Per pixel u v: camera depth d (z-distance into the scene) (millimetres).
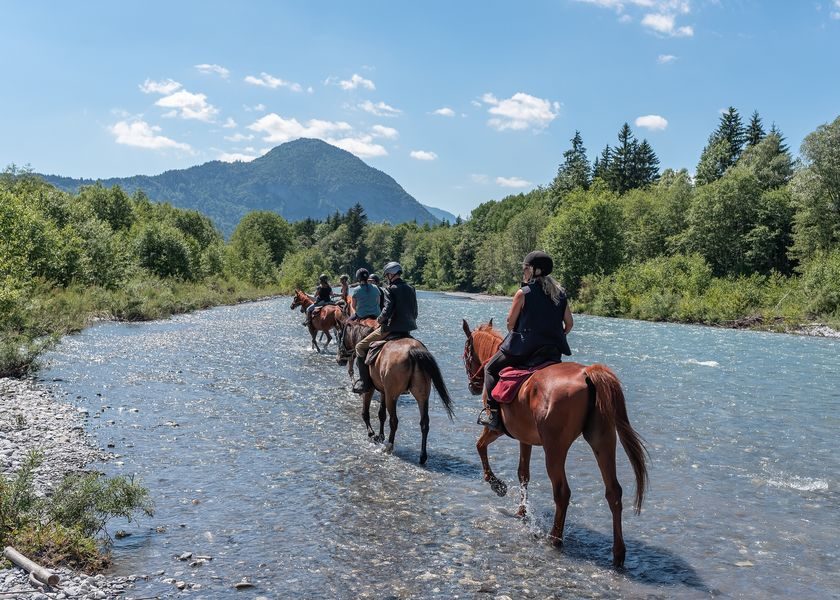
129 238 52625
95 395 13719
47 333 21719
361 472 9250
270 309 45312
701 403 14492
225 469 9148
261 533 6910
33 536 5910
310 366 19094
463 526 7281
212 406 13242
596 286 58500
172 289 45938
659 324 43344
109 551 6250
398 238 171750
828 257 49531
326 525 7191
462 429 12125
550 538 6902
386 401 10461
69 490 6906
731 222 65250
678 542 6926
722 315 44438
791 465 9844
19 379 14930
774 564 6383
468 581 5863
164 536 6762
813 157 56125
